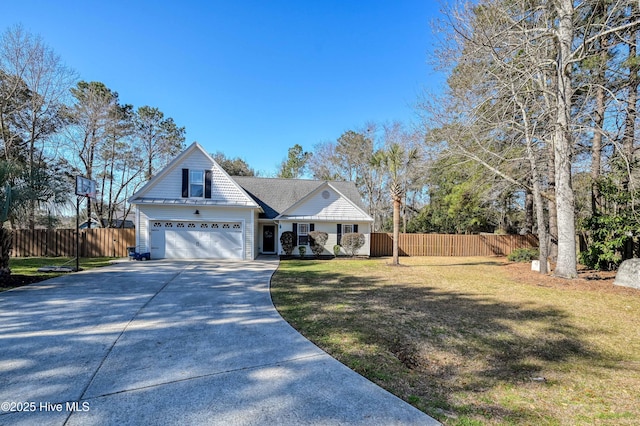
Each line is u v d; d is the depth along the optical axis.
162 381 3.24
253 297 7.23
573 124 9.84
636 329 5.50
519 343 4.79
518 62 10.53
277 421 2.58
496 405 3.05
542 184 15.67
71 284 8.43
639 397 3.29
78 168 23.47
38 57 18.73
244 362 3.75
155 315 5.67
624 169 10.75
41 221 10.02
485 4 10.16
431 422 2.65
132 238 17.47
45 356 3.83
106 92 23.77
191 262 14.10
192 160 15.97
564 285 9.26
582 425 2.76
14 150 18.97
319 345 4.38
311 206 18.42
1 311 5.81
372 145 35.22
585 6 10.21
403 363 3.96
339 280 9.89
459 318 5.93
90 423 2.51
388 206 34.12
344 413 2.72
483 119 11.45
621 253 11.59
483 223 25.22
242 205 16.02
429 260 18.00
